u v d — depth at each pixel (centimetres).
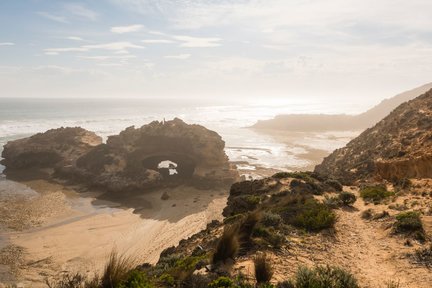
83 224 4922
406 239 1558
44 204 5784
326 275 982
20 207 5550
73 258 3750
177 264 1362
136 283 937
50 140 9062
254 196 2802
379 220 1931
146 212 5550
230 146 12519
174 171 8825
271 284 959
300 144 13388
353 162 5306
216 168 7612
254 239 1471
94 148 8144
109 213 5475
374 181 3972
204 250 1548
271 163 9544
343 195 2542
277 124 19600
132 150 7969
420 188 2689
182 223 4956
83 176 7200
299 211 2053
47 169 8244
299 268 1020
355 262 1334
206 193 6700
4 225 4719
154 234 4528
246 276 1070
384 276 1188
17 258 3703
